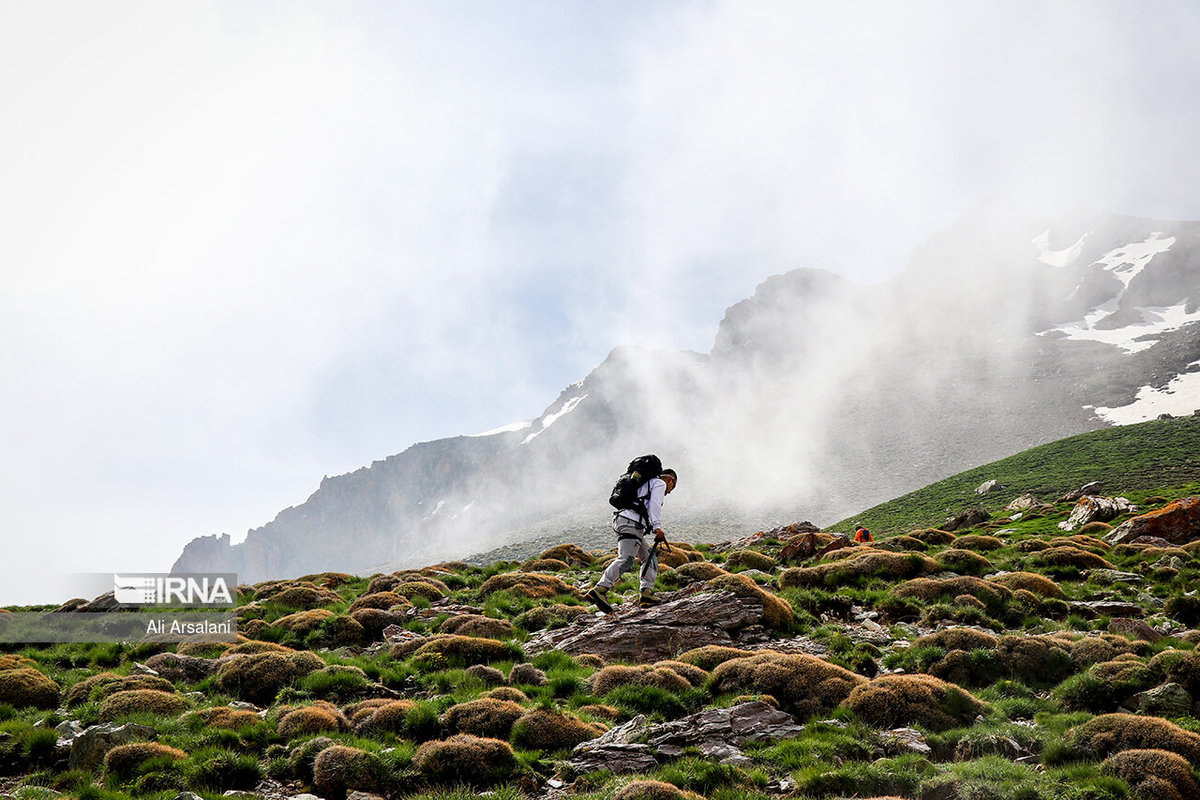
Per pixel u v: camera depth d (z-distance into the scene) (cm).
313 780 892
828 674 1182
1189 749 885
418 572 2834
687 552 3173
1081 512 5050
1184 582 2358
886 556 2302
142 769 895
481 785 882
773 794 829
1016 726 1024
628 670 1251
